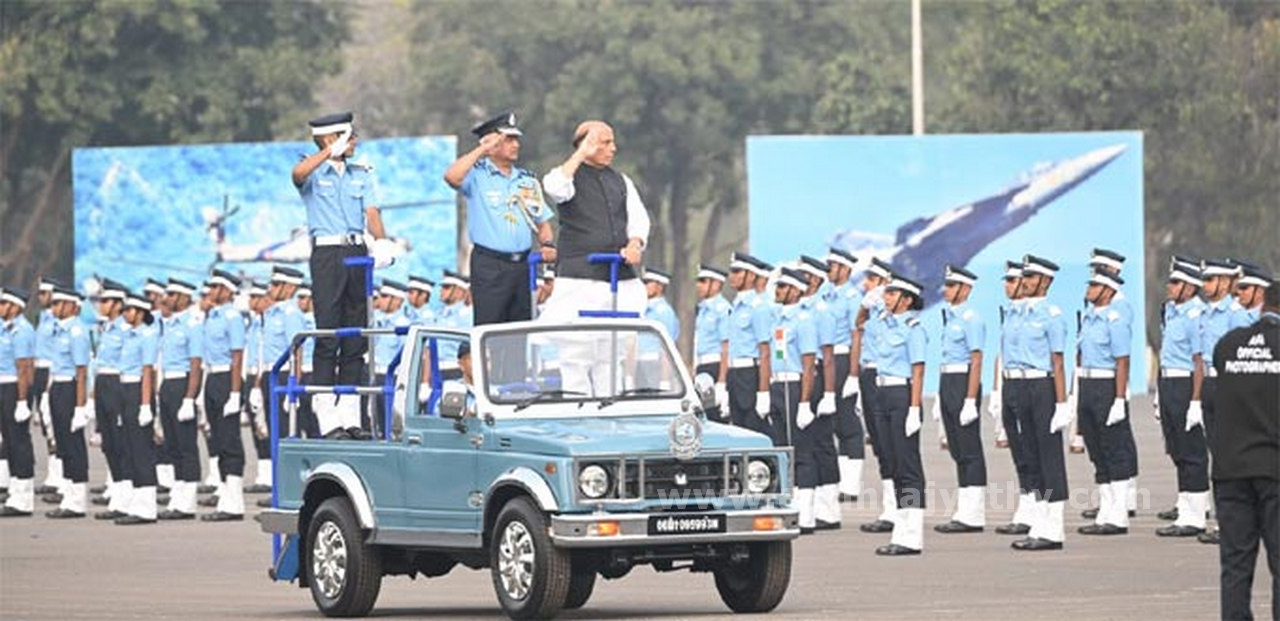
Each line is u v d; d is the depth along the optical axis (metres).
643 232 33.56
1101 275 43.62
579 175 33.41
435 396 31.23
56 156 129.88
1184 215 124.56
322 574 32.22
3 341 55.34
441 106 142.88
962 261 91.50
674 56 133.62
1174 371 43.31
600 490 29.23
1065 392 41.16
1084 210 92.00
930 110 136.88
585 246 33.22
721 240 165.88
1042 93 125.62
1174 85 123.31
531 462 29.53
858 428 49.94
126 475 52.66
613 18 134.88
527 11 139.00
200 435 85.12
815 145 90.88
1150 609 31.03
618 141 135.50
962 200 91.50
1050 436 40.91
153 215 95.38
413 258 91.38
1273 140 122.88
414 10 149.75
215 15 132.00
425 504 31.00
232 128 131.12
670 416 31.20
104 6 125.06
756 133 139.62
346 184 34.91
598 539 29.03
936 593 33.59
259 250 94.56
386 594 35.62
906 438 40.44
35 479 68.44
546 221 33.78
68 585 37.97
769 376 46.81
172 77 130.25
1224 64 123.06
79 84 127.12
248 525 50.41
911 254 91.38
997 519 47.44
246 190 94.56
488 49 141.12
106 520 53.19
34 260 131.00
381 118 164.75
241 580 38.41
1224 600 26.52
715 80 135.00
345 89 167.38
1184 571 36.41
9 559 43.03
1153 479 56.53
